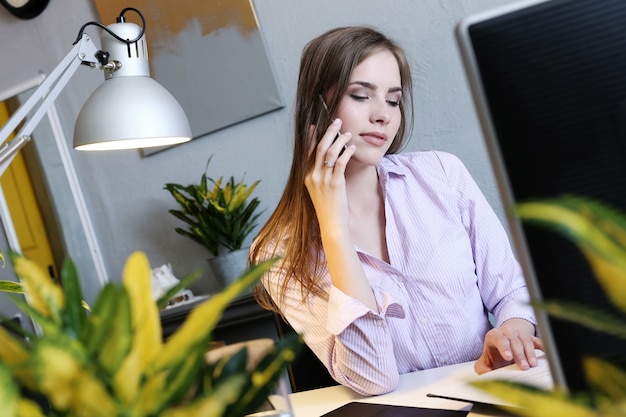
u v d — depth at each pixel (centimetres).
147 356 46
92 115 147
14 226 326
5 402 40
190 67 293
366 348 133
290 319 155
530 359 115
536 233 55
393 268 156
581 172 55
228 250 295
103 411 41
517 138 56
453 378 128
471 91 57
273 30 279
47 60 322
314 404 131
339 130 153
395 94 158
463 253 161
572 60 55
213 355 55
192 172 303
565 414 38
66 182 323
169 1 292
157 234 313
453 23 256
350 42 155
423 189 165
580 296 55
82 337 44
